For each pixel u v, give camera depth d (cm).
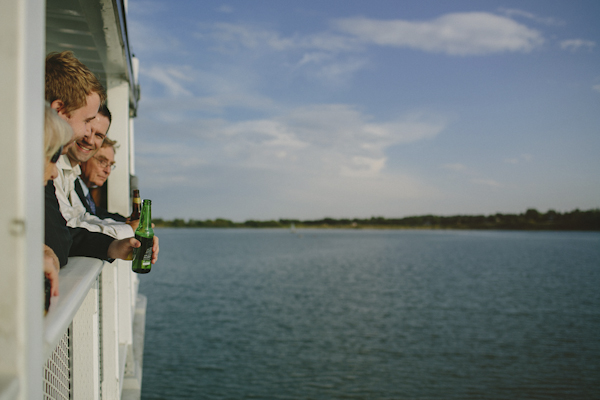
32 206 55
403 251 10050
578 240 16962
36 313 57
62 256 120
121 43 286
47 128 77
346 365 1989
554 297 3950
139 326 588
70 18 248
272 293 3925
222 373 1841
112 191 370
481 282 4903
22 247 51
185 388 1664
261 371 1878
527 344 2391
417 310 3262
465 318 3022
